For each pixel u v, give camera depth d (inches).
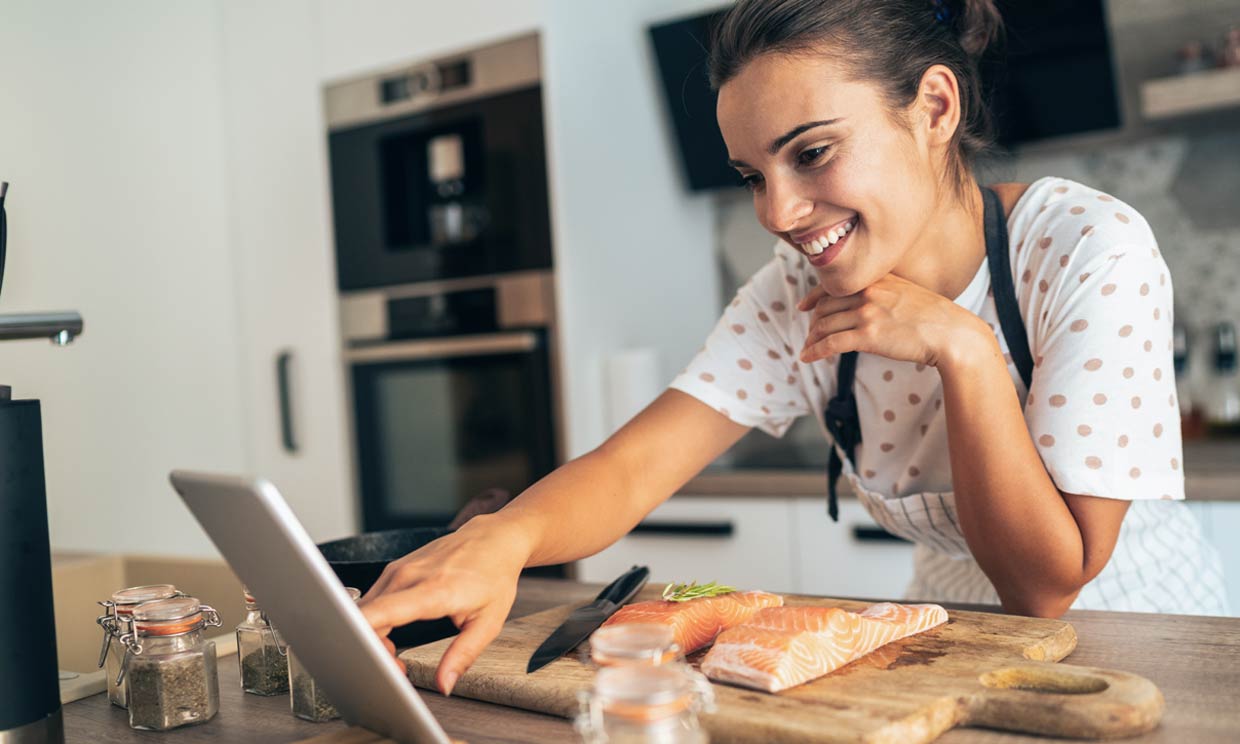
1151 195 100.6
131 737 32.1
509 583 34.1
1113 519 40.7
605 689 22.9
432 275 101.7
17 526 28.4
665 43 103.8
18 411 28.5
